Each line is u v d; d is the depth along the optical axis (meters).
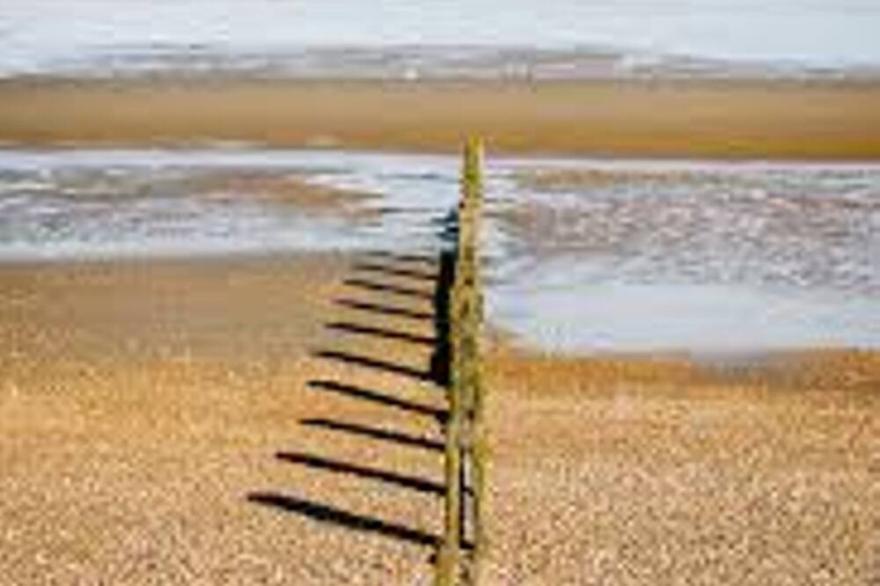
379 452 25.31
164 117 56.16
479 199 35.81
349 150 51.38
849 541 22.02
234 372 29.45
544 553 21.28
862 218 42.47
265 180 46.50
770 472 24.69
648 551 21.45
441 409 27.50
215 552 21.28
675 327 32.75
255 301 34.28
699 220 42.00
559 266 37.28
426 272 36.72
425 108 58.44
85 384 28.72
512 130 54.72
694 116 57.53
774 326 33.00
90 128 54.09
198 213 42.22
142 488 23.64
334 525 22.33
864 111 58.75
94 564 20.91
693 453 25.48
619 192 45.31
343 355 30.56
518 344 31.44
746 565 21.09
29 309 33.50
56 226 40.50
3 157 49.34
